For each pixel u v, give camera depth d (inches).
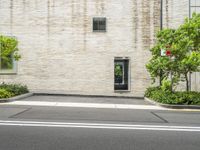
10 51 925.8
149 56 1117.7
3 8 1113.4
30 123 487.5
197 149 346.6
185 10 1124.5
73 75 1111.0
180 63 818.2
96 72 1110.4
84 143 362.9
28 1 1115.3
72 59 1112.2
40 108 691.4
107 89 1110.4
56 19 1116.5
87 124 492.1
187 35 823.7
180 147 353.7
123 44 1115.9
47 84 1109.1
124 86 1120.8
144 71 1114.7
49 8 1117.1
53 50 1112.8
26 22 1114.1
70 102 836.6
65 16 1116.5
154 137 405.1
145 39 1119.6
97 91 1109.1
